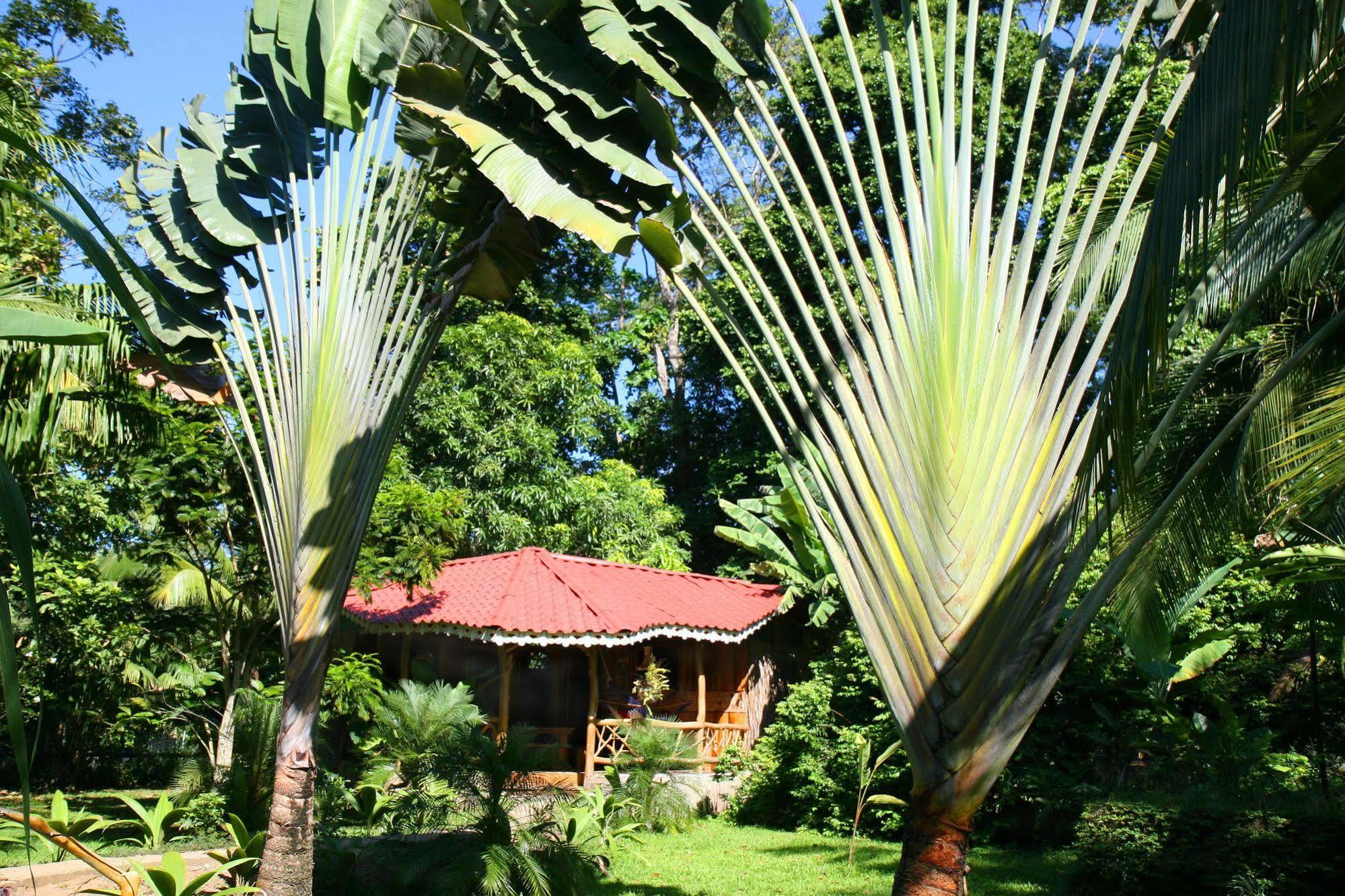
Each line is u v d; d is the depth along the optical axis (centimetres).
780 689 1756
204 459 1092
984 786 380
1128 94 1535
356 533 577
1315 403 683
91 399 824
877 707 1268
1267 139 450
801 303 452
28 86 990
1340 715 1052
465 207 621
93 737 1417
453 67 588
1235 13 357
